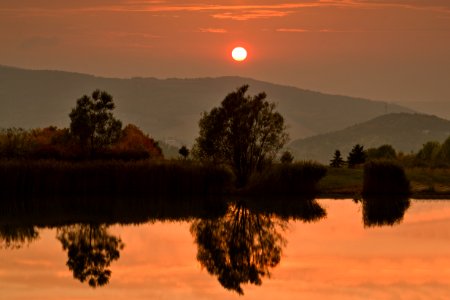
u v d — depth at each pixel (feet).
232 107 326.03
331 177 335.67
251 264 176.76
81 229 226.99
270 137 327.47
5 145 358.84
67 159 359.46
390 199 295.69
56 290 151.84
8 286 155.12
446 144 449.06
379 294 148.05
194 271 169.89
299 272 168.04
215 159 328.29
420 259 180.45
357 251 190.80
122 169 313.73
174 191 313.12
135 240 208.85
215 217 250.98
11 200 293.84
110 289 153.07
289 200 294.87
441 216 250.16
